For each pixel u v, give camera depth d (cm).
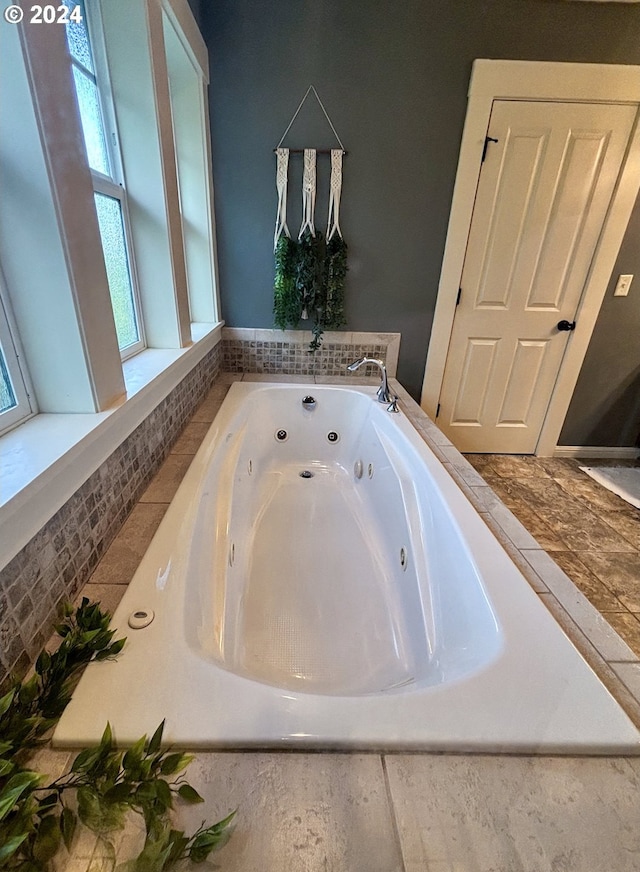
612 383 262
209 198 206
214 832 47
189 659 70
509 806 55
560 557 174
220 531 124
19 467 69
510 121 203
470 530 112
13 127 69
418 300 239
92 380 87
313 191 210
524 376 260
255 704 63
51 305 80
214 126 200
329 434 229
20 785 41
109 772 48
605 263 231
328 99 197
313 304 228
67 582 81
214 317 225
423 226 222
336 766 58
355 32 186
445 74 194
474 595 96
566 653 77
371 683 112
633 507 218
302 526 181
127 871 42
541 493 231
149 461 126
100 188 120
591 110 201
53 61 72
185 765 50
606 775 59
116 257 133
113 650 67
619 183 215
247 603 137
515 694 69
